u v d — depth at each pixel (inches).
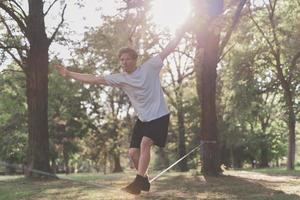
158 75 254.1
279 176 973.2
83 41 1056.2
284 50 1390.3
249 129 2628.0
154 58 254.2
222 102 1697.8
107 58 1062.4
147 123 246.8
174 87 1947.6
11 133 1930.4
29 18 892.6
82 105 2197.3
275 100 2000.5
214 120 876.6
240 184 693.9
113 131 2324.1
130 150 253.8
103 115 2329.0
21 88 1375.5
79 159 2593.5
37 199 533.0
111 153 2367.1
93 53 1075.9
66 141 2279.8
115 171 2410.2
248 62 1438.2
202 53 911.7
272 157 3149.6
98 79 252.5
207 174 866.1
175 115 2161.7
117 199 504.4
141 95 248.2
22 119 1882.4
